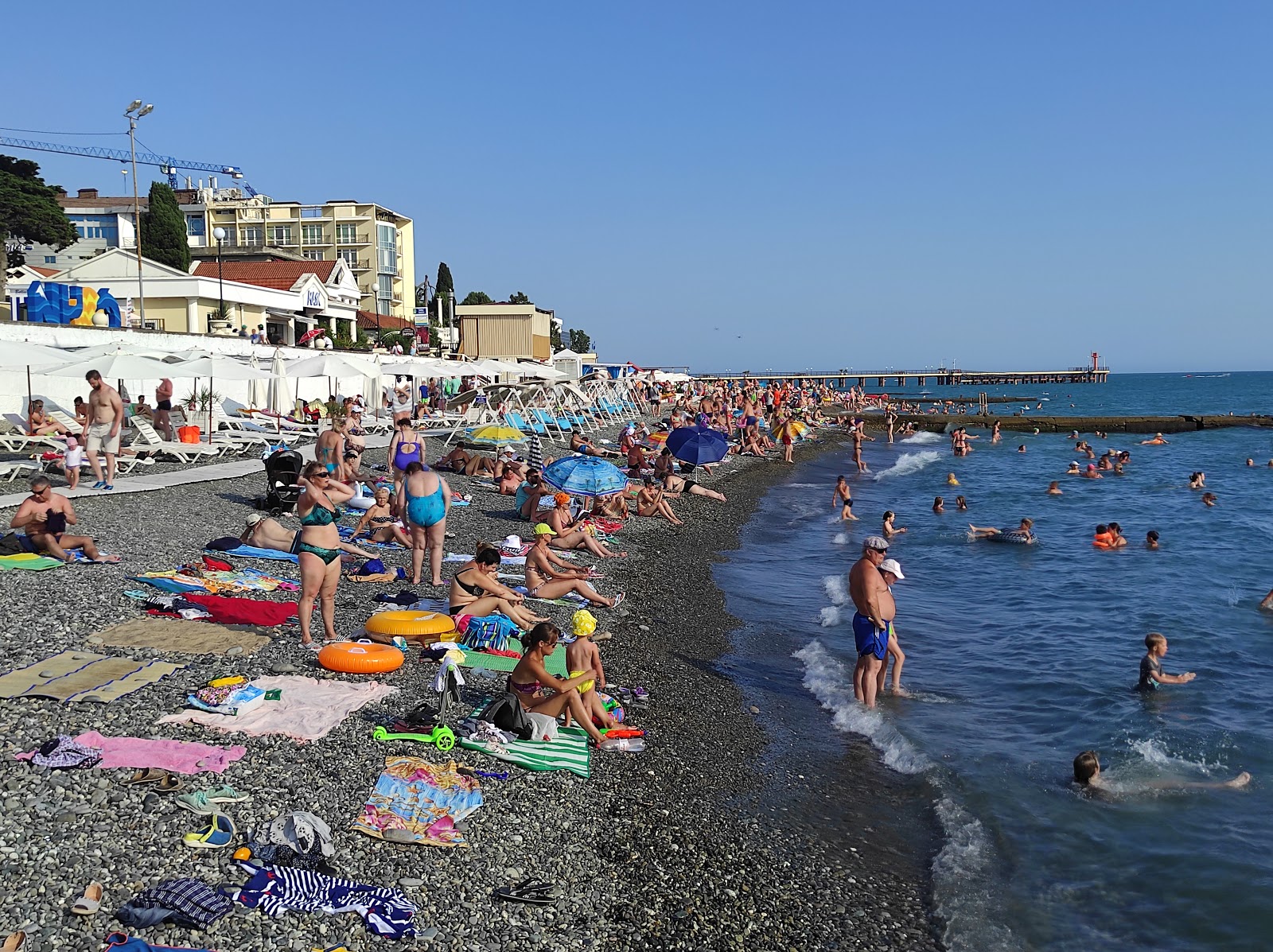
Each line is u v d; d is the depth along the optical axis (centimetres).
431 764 784
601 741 939
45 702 802
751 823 836
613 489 1986
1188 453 5003
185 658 940
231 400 3322
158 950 514
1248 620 1559
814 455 4803
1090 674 1274
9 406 2491
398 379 4900
